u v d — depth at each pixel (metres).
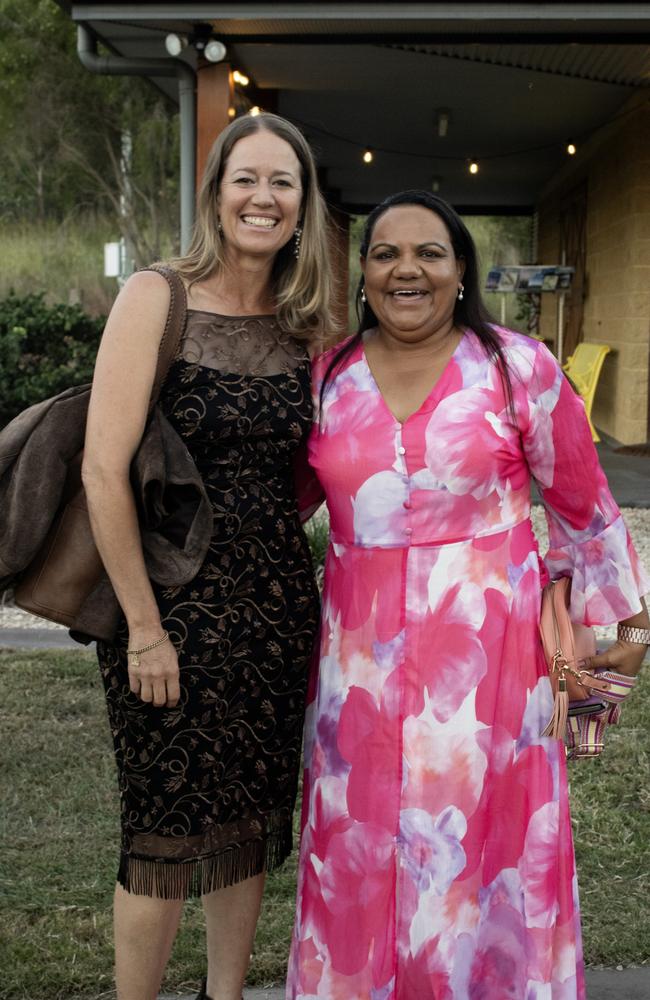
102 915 2.89
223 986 2.48
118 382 2.11
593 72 9.52
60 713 4.25
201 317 2.21
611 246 11.94
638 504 7.86
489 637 2.15
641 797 3.56
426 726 2.15
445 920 2.16
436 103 11.19
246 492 2.22
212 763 2.24
